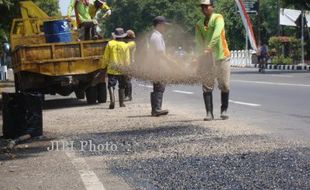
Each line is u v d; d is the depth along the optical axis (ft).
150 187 27.71
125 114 61.26
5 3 93.15
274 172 28.81
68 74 77.05
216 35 47.88
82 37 82.84
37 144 44.37
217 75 48.93
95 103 81.41
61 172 32.37
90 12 83.87
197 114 57.11
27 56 75.31
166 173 30.22
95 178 30.27
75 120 58.75
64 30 80.07
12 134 48.83
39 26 89.20
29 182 30.32
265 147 35.65
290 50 222.07
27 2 95.76
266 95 75.72
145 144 39.58
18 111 48.32
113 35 68.59
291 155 32.76
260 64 157.48
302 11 183.93
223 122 49.37
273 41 225.35
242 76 130.11
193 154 34.65
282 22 225.56
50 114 68.33
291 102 65.16
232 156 33.27
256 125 47.09
